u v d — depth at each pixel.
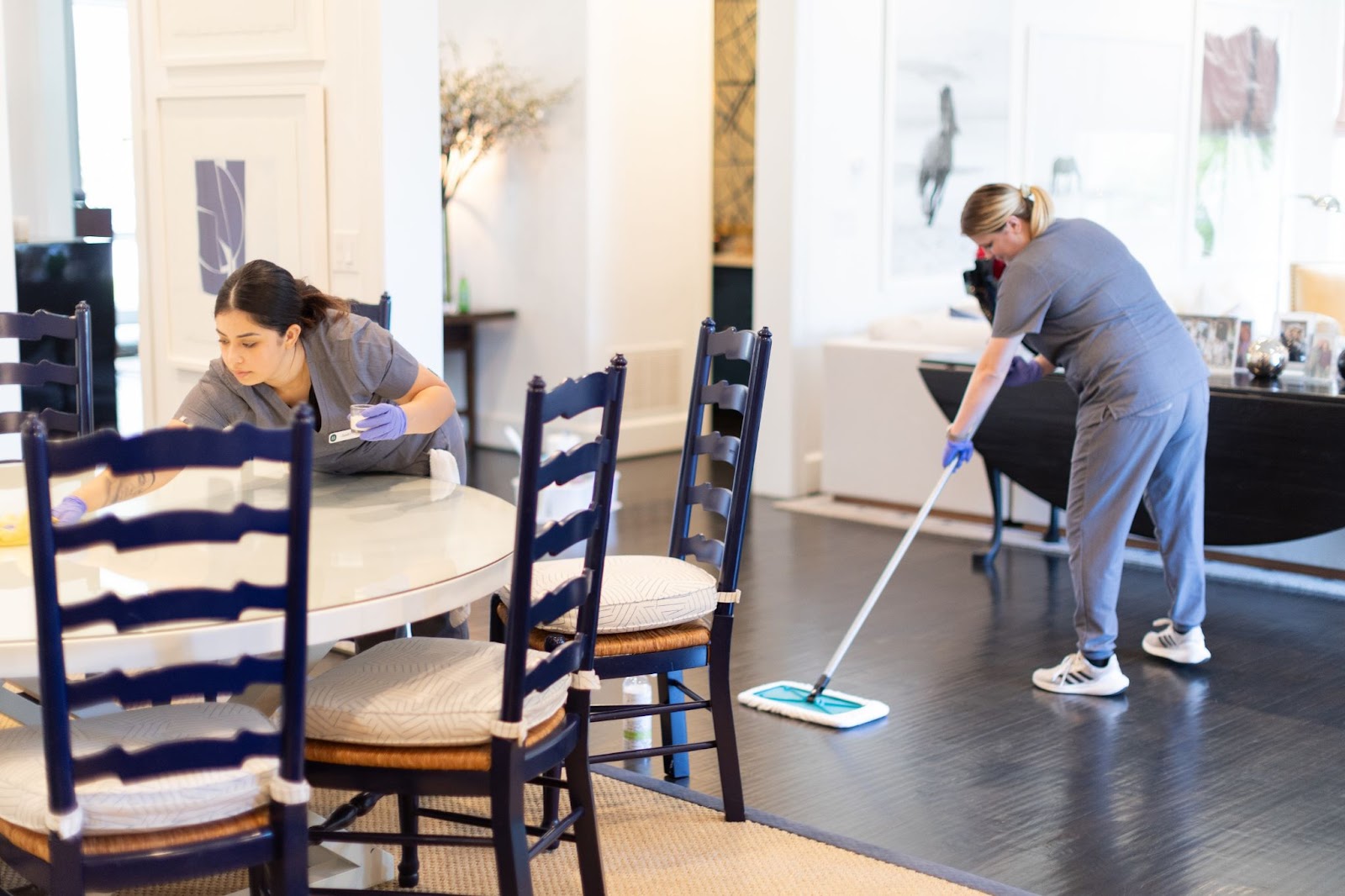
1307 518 4.45
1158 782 3.21
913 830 2.96
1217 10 8.93
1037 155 7.78
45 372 3.35
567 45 7.04
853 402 6.07
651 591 2.79
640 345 7.45
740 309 7.86
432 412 2.77
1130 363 3.69
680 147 7.50
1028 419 5.05
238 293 2.57
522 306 7.46
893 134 6.74
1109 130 8.26
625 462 7.29
